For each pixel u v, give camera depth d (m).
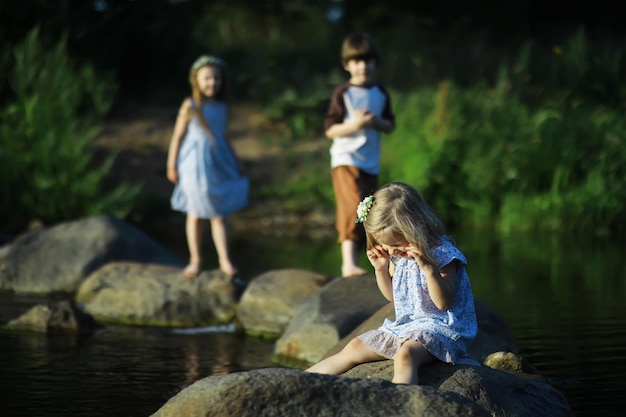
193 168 7.34
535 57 16.50
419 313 3.93
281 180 14.12
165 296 7.16
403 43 18.06
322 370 4.00
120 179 13.43
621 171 12.79
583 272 8.70
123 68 16.64
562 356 5.45
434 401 3.23
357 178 6.58
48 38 14.23
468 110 14.22
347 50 6.75
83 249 8.71
